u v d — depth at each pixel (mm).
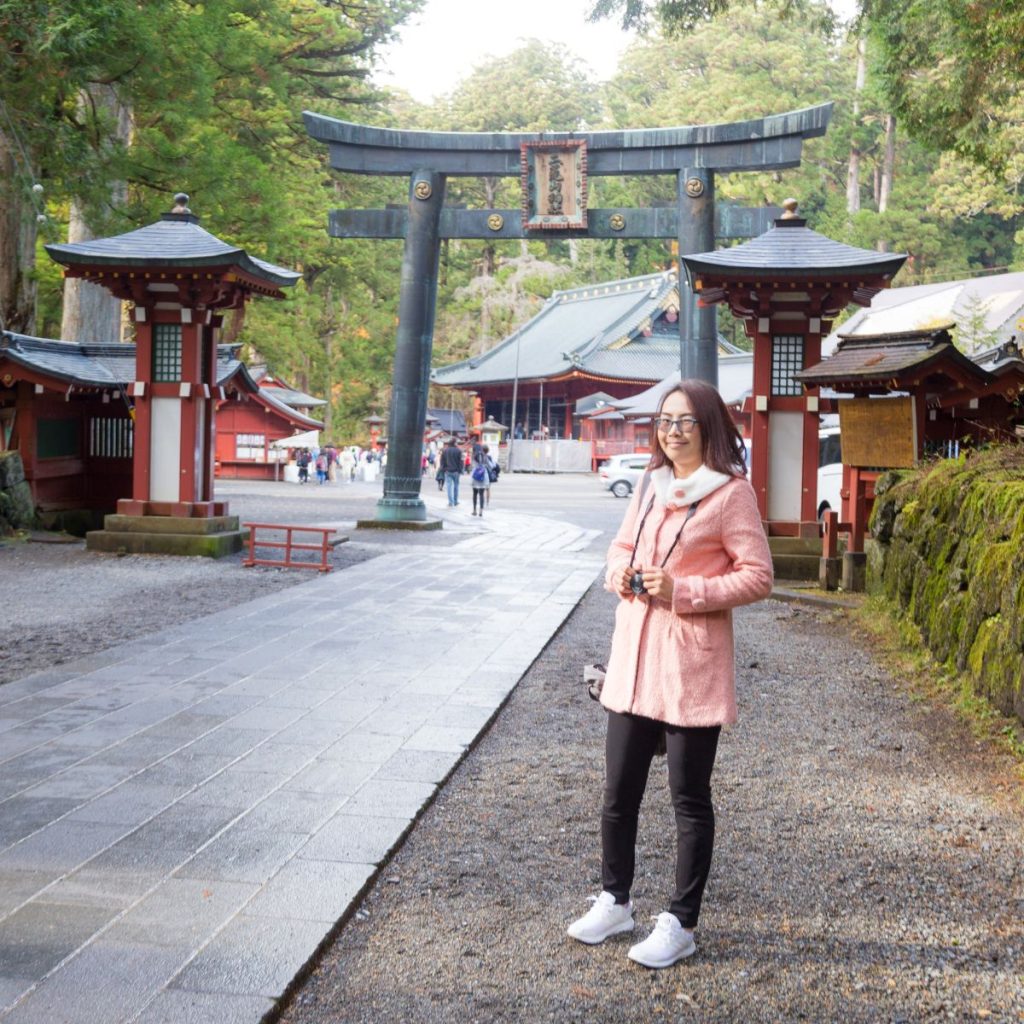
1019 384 10039
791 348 12672
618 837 3314
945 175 46781
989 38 10836
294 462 41906
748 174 56688
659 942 3150
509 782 4934
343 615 9414
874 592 10383
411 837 4184
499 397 67812
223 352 18734
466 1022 2818
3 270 19406
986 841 4230
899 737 5801
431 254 18297
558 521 22109
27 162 16188
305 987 2992
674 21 13750
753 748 5594
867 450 10836
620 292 66250
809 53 60281
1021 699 5434
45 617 9242
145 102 19219
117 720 5715
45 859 3781
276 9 25562
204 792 4559
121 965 2998
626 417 51375
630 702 3205
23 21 14992
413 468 18953
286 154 33469
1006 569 5914
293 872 3699
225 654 7574
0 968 2969
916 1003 2965
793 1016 2887
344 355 62875
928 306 35562
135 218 19094
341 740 5406
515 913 3504
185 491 14273
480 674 7059
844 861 4016
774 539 12352
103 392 16500
